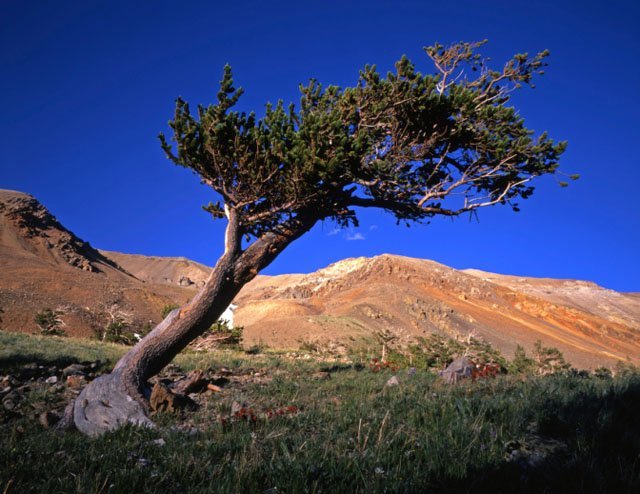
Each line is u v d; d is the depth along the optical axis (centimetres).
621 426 587
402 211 1229
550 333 14112
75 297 9925
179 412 899
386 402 870
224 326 2797
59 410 958
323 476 462
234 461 509
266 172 1047
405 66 1140
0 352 1609
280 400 1013
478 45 1167
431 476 456
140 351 980
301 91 1215
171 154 1109
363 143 1028
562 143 1132
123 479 459
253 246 1101
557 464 484
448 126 1154
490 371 1306
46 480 475
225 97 1062
